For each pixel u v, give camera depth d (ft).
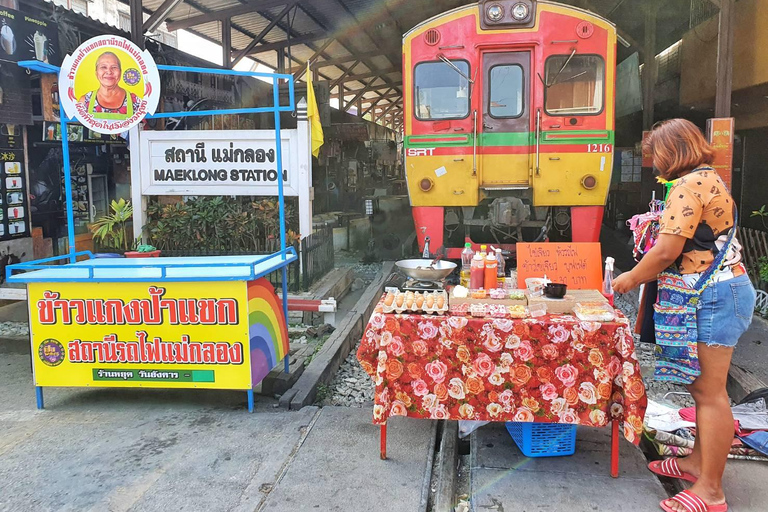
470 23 21.07
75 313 12.38
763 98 27.84
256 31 48.19
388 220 40.42
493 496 9.05
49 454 10.66
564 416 9.57
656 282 9.28
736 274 8.52
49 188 26.81
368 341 10.09
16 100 22.86
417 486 9.43
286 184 20.57
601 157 20.79
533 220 22.81
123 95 13.58
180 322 12.18
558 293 9.98
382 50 58.75
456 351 9.77
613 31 20.70
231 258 14.44
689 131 8.83
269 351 13.14
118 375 12.47
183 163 20.71
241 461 10.36
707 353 8.57
